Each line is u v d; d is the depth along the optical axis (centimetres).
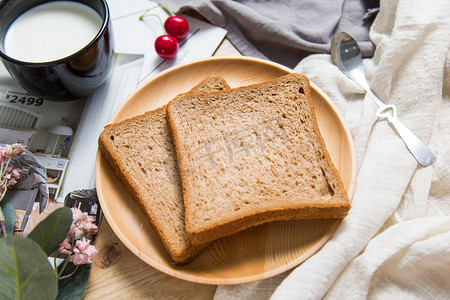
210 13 50
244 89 42
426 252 37
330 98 45
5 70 45
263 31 49
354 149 41
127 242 37
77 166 42
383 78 44
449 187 41
